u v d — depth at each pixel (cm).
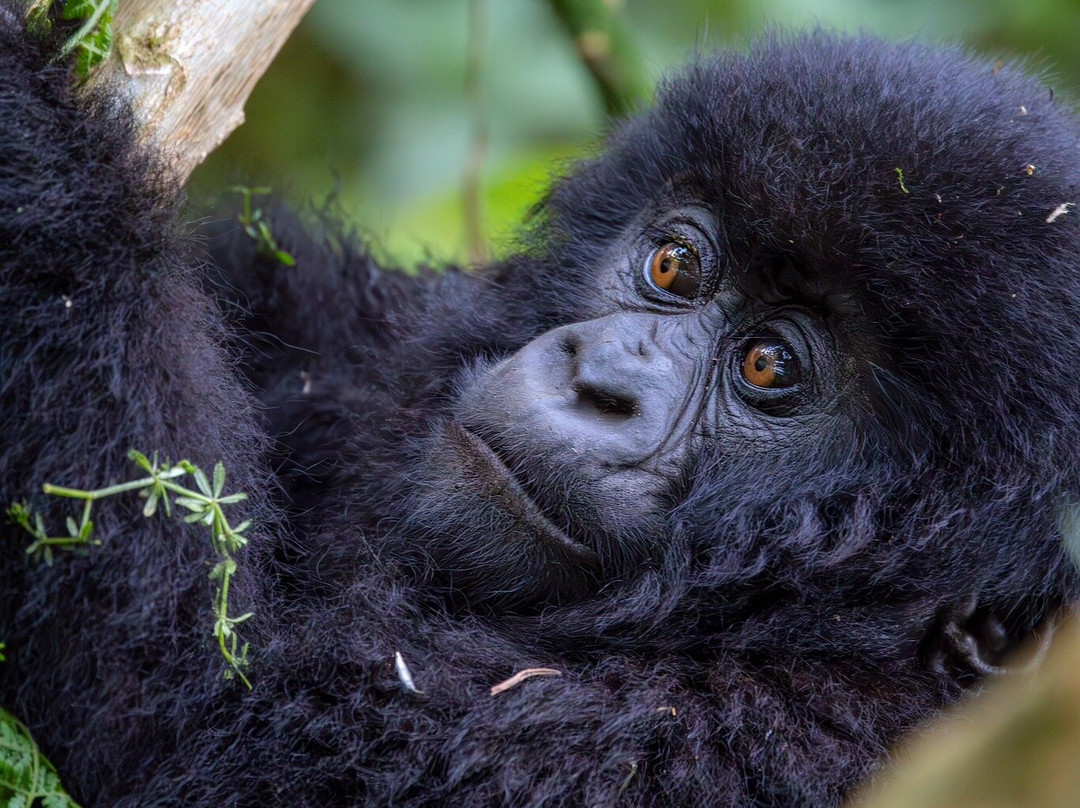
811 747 500
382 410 617
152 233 475
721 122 571
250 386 591
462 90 1148
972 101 546
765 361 542
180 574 458
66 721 458
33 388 445
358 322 772
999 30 1102
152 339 467
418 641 520
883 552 514
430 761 482
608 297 592
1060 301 504
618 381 531
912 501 514
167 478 432
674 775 486
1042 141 543
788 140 536
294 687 495
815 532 520
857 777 496
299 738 487
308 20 1132
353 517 575
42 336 446
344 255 795
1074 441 496
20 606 443
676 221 585
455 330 622
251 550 501
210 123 499
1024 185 514
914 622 516
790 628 520
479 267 716
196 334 490
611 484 520
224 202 759
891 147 513
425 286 764
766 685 515
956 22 1098
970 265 500
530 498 523
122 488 422
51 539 423
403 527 543
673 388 538
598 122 838
